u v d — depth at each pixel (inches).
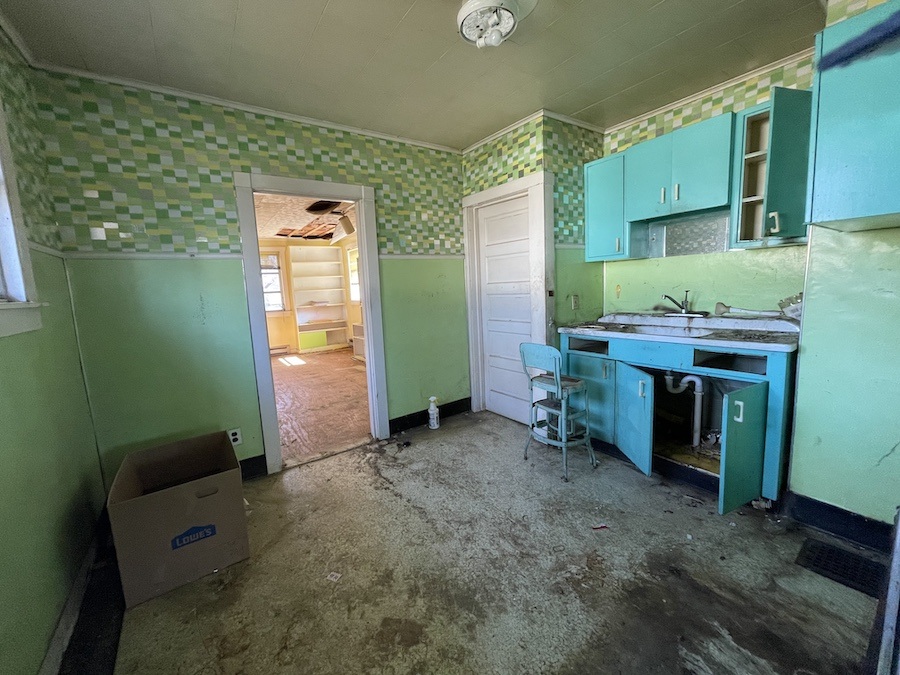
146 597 61.5
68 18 62.0
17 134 63.1
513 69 85.1
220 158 93.0
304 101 95.4
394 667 49.4
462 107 102.3
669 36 75.6
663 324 108.1
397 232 124.0
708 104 98.6
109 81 80.2
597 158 124.3
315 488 95.7
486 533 75.4
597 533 73.8
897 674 31.8
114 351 83.4
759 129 87.0
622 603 57.5
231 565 68.9
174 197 88.1
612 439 103.0
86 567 67.2
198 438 84.3
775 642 50.2
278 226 256.4
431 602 59.4
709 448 96.9
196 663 51.1
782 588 58.9
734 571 62.7
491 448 115.4
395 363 127.3
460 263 140.3
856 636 50.5
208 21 65.1
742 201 87.0
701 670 47.1
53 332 66.8
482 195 130.0
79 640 55.0
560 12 67.3
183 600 61.6
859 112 52.6
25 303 52.7
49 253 69.4
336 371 238.5
